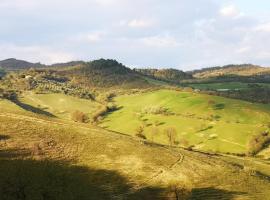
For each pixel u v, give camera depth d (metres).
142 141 110.94
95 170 80.00
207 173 94.25
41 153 81.31
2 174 45.78
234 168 106.00
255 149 195.75
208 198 79.12
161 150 103.81
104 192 70.44
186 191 77.56
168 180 83.31
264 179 104.44
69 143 91.38
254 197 84.88
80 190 53.53
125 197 71.06
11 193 43.03
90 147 92.31
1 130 89.19
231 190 86.38
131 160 90.25
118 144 98.56
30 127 95.25
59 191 48.62
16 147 81.19
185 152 111.69
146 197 73.56
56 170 55.47
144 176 82.94
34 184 46.41
